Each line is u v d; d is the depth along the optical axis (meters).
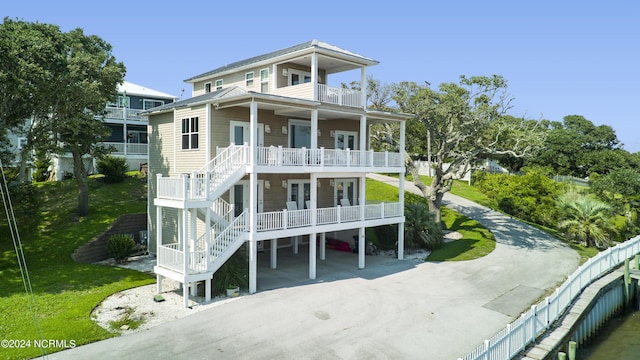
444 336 14.80
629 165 64.00
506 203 41.88
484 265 24.72
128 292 18.78
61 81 21.34
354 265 24.58
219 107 21.52
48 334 14.13
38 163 39.22
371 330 15.19
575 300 19.17
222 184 18.39
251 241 19.00
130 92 44.19
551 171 62.53
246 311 16.75
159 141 25.31
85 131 25.50
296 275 22.14
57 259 22.98
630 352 17.58
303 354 13.27
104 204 30.59
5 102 20.66
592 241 31.34
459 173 33.31
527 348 14.38
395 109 31.91
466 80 30.06
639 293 24.17
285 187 25.42
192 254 17.67
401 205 26.41
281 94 24.48
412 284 20.91
